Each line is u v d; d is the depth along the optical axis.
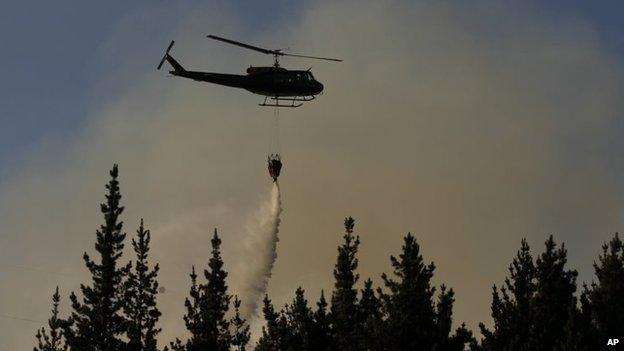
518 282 154.00
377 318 145.38
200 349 162.00
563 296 150.12
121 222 174.25
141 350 167.00
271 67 197.12
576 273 152.75
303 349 155.62
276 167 192.25
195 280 168.00
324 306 160.88
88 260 171.62
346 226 167.62
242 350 165.25
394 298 144.50
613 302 149.75
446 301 148.00
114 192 175.50
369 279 164.25
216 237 170.12
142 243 173.75
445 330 143.50
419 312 143.00
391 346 141.12
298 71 197.38
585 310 151.12
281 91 195.75
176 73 198.75
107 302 169.12
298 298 160.12
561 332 146.62
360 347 151.50
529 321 149.75
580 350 137.62
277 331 162.00
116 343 166.88
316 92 197.38
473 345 152.25
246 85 196.00
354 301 162.25
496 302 153.88
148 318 170.62
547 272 151.62
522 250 156.12
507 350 143.88
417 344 140.88
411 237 148.00
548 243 153.88
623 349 146.00
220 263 168.75
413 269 145.75
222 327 165.62
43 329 180.25
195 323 164.75
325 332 157.88
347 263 165.12
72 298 170.00
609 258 154.25
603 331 147.12
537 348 144.62
